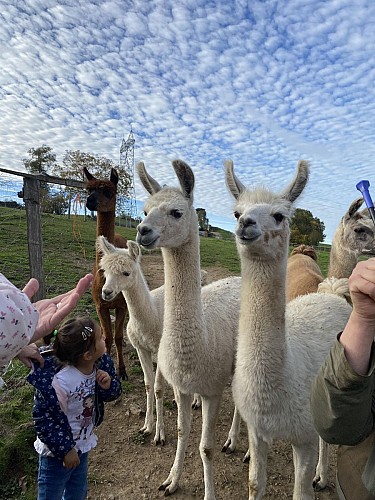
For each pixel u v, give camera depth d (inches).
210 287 189.6
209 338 145.5
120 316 232.8
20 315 65.3
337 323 145.5
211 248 866.8
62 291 362.9
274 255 109.5
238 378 116.0
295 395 109.6
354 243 242.2
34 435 156.4
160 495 146.7
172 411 201.5
